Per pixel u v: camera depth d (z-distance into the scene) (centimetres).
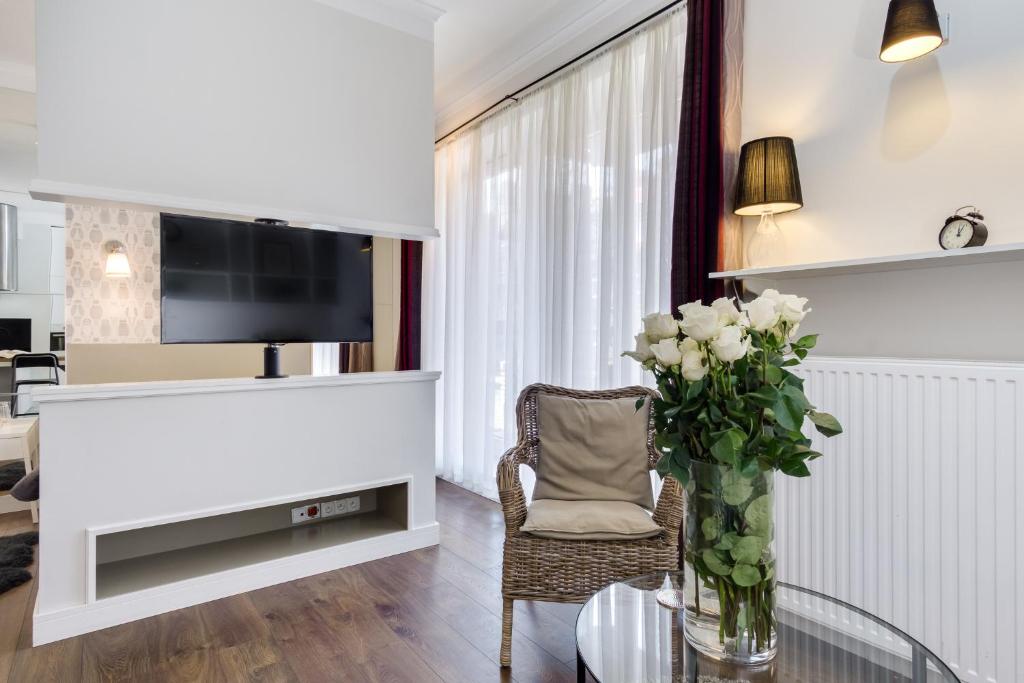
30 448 303
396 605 223
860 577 172
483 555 276
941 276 175
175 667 180
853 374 174
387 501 304
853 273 194
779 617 131
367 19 281
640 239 267
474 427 383
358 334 286
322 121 266
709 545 109
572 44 314
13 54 346
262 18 251
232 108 243
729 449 98
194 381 231
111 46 218
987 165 164
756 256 218
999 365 146
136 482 217
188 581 223
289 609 220
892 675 108
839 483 177
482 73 375
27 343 557
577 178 301
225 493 237
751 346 107
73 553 204
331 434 264
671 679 106
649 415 219
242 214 243
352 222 272
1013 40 159
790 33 215
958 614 152
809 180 208
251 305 254
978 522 149
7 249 546
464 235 407
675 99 249
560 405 225
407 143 294
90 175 213
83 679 174
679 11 249
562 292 307
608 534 179
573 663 183
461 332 411
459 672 178
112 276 348
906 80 182
